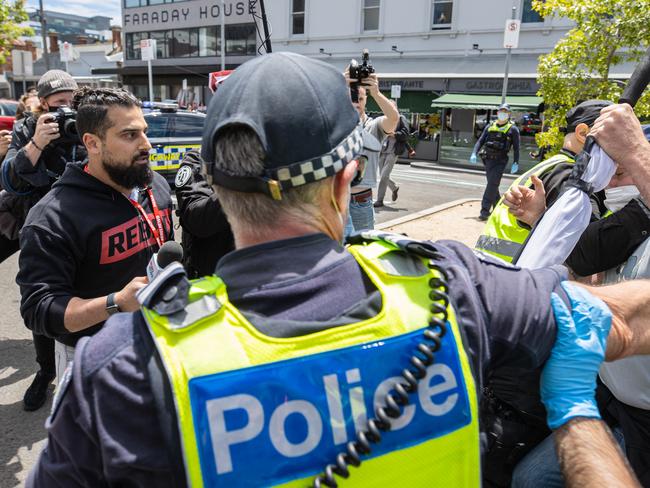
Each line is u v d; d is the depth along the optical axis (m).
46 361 3.18
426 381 0.77
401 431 0.75
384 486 0.75
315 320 0.77
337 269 0.82
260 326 0.75
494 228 2.66
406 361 0.77
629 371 1.48
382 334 0.77
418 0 16.95
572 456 0.83
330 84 0.84
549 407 0.89
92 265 2.07
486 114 15.80
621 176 1.85
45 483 0.76
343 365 0.74
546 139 5.80
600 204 2.31
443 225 7.64
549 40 15.09
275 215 0.83
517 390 1.21
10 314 4.67
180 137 9.51
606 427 0.85
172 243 1.45
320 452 0.72
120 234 2.11
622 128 1.44
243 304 0.78
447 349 0.78
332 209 0.87
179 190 2.40
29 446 2.86
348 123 0.85
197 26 25.28
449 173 14.83
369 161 4.35
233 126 0.79
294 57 0.85
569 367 0.87
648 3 5.04
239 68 0.85
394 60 17.81
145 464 0.68
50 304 1.87
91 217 2.04
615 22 5.21
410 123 17.30
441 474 0.78
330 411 0.73
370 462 0.73
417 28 17.14
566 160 2.57
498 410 1.32
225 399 0.70
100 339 0.76
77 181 2.04
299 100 0.79
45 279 1.92
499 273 0.92
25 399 3.18
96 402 0.72
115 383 0.71
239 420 0.70
